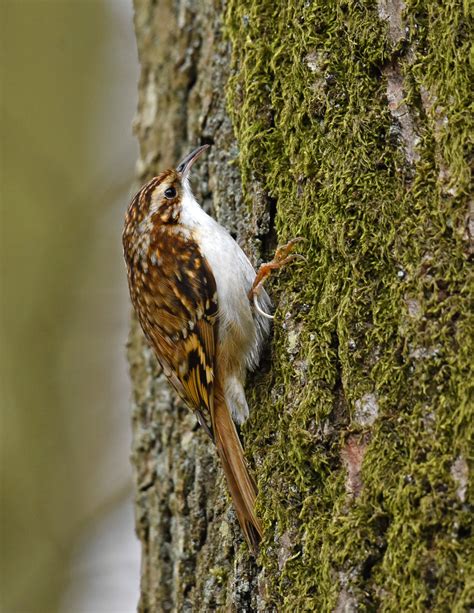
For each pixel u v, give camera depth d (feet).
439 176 17.28
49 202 43.06
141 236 24.66
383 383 17.21
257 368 21.34
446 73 17.39
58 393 42.32
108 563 40.01
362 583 16.58
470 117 16.94
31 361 42.16
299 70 20.16
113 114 44.86
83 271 42.75
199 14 26.73
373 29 18.65
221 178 24.03
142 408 27.45
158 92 28.07
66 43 45.44
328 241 19.02
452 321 16.49
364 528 16.76
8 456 41.34
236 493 20.45
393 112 18.29
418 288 17.02
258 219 21.58
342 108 19.27
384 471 16.78
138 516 26.55
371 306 17.87
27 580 39.68
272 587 18.63
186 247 23.52
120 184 43.52
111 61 45.57
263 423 20.43
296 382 19.36
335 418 18.25
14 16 45.34
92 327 42.68
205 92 25.49
